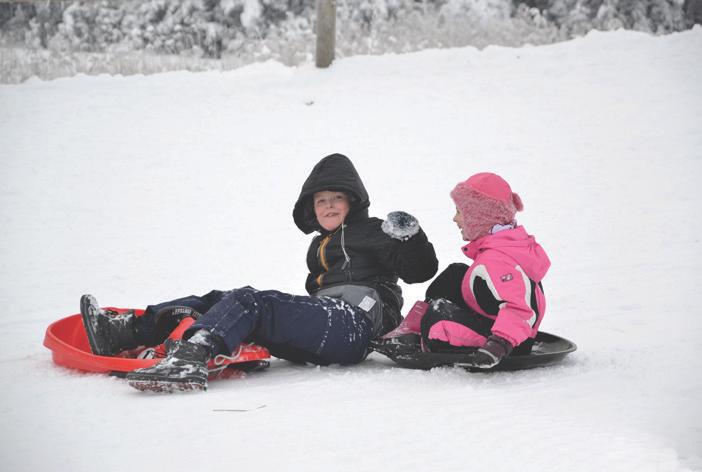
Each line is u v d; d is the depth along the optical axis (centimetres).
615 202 1430
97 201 1525
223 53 3128
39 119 1983
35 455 461
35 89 2214
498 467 425
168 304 705
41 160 1736
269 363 708
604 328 822
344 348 677
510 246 632
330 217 736
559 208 1411
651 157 1645
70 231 1370
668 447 446
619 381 591
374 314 705
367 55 2323
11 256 1243
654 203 1415
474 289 646
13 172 1667
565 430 478
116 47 3272
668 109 1877
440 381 611
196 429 501
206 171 1680
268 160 1728
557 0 3228
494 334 606
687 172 1562
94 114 2014
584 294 980
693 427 480
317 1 2244
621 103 1923
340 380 623
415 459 441
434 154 1709
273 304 652
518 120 1870
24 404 570
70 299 1043
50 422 523
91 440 485
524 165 1638
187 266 1191
